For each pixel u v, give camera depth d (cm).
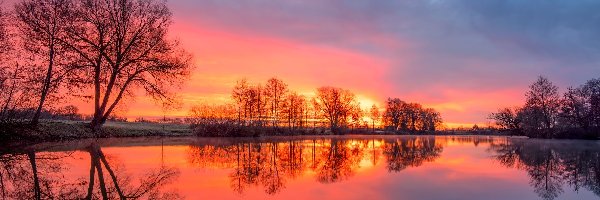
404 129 12169
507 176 1523
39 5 3466
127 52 4012
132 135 4488
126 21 3956
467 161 2144
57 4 3538
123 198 1055
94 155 2083
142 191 1141
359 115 10450
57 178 1337
